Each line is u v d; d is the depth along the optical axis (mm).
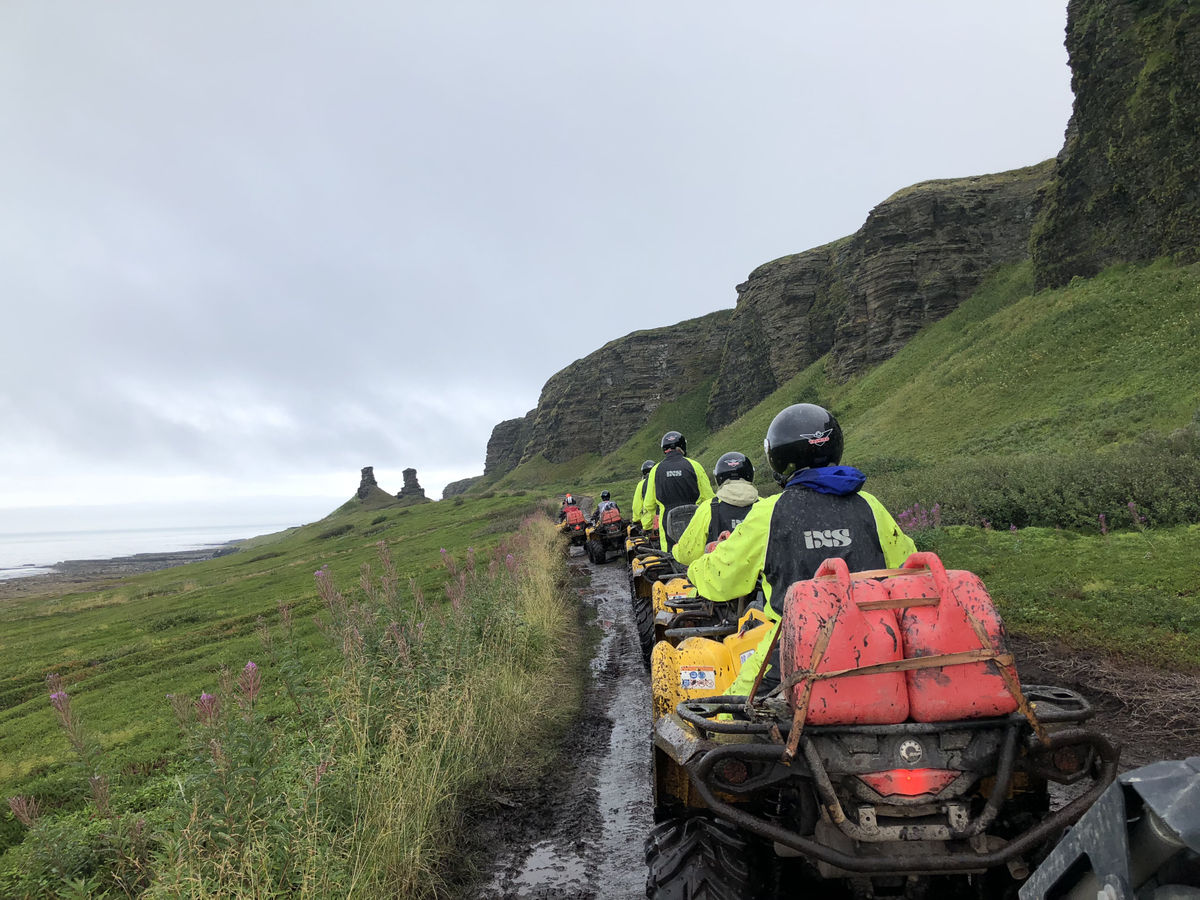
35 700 16984
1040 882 1601
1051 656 7551
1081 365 43375
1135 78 50594
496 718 6719
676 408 190500
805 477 3363
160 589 56250
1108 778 2559
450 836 4930
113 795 6875
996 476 18750
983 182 101188
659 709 4703
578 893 4254
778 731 2643
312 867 3814
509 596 10570
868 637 2459
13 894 4797
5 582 142750
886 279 98750
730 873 2969
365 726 5461
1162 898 1303
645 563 9555
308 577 38156
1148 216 49312
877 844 2564
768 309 145375
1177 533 12164
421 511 98125
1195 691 6203
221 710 4922
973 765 2482
